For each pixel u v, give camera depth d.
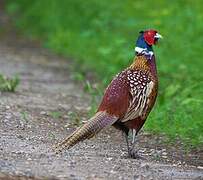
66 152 12.24
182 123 14.74
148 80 12.23
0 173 10.71
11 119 14.80
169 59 21.03
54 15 32.38
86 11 30.89
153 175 11.17
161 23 23.45
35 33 32.22
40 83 20.59
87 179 10.63
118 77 12.14
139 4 26.97
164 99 16.77
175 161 12.49
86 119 15.66
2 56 26.03
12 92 18.25
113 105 11.82
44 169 11.02
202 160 12.70
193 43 21.75
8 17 35.94
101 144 13.32
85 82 21.08
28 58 25.92
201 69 19.55
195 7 24.64
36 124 14.66
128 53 22.27
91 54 25.92
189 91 17.12
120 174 11.07
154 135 14.32
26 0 36.59
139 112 12.09
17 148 12.37
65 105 17.22
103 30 27.45
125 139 13.09
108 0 30.06
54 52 27.66
